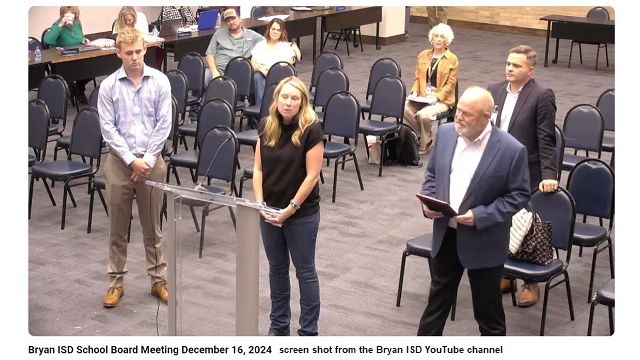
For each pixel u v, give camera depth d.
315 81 9.50
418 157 8.02
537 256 4.68
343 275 5.57
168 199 4.07
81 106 10.26
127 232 5.14
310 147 4.23
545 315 4.68
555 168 4.88
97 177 6.29
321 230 6.38
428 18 15.88
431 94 8.25
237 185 7.22
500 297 4.18
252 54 9.13
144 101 4.93
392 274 5.60
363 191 7.30
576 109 6.92
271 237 4.40
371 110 7.99
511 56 4.88
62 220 6.37
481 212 3.97
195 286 4.08
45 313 5.00
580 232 5.14
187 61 9.09
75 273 5.59
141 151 4.96
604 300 4.40
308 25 12.95
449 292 4.23
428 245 4.95
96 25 13.52
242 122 9.23
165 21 10.84
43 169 6.44
